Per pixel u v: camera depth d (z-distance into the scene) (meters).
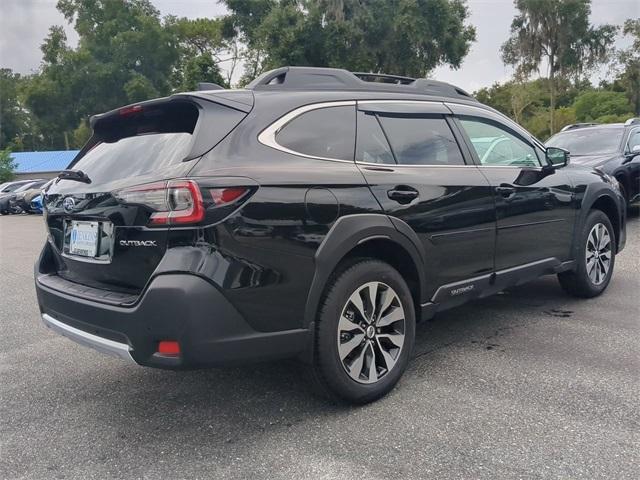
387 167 3.51
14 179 42.75
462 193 3.83
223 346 2.71
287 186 2.94
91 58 48.81
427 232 3.59
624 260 6.99
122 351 2.84
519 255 4.38
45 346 4.78
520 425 3.01
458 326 4.76
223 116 3.02
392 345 3.45
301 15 22.88
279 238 2.88
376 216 3.28
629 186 8.80
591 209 5.34
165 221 2.71
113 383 3.88
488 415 3.13
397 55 23.53
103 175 3.22
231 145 2.94
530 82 42.78
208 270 2.66
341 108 3.49
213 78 26.33
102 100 49.47
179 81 51.12
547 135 44.41
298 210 2.95
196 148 2.87
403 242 3.43
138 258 2.87
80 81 48.56
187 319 2.62
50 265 3.65
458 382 3.59
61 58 49.66
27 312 6.03
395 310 3.44
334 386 3.14
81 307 3.01
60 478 2.70
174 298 2.63
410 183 3.52
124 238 2.90
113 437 3.09
